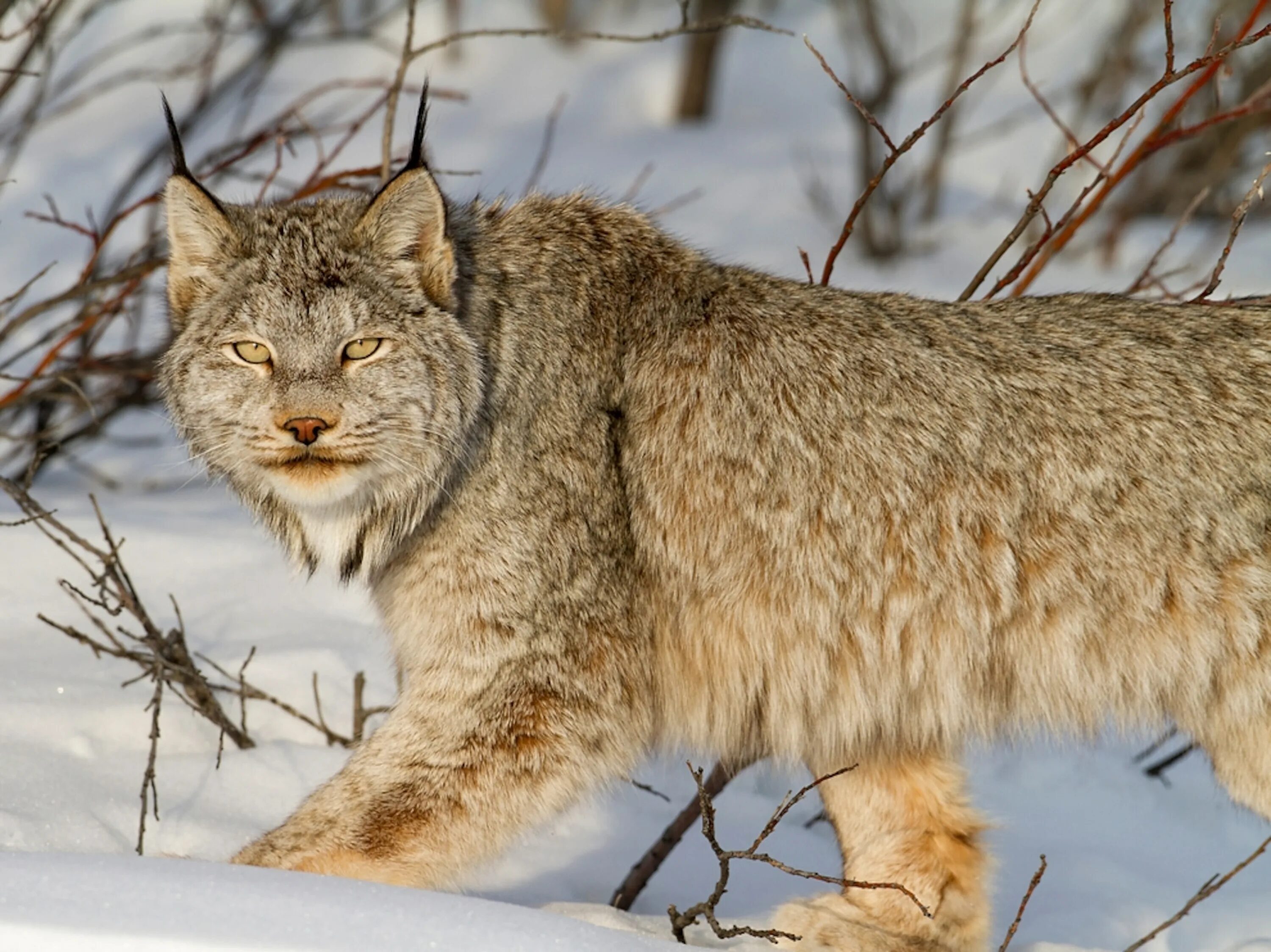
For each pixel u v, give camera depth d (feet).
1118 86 87.61
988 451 25.13
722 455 25.55
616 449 25.81
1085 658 25.38
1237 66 75.87
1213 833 34.32
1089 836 33.63
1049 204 87.76
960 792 27.63
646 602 25.84
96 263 40.91
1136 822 34.40
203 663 32.48
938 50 102.99
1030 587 25.16
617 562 25.45
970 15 86.74
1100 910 29.22
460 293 25.09
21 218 75.15
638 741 25.75
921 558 25.22
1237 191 84.43
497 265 25.89
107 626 32.89
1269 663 25.12
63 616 33.01
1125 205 78.33
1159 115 87.04
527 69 109.81
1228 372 25.58
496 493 24.90
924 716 25.99
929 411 25.38
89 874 19.51
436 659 25.12
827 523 25.32
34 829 25.18
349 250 24.22
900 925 26.84
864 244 81.87
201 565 36.58
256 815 27.48
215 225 24.57
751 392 25.72
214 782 28.12
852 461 25.34
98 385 45.06
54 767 27.35
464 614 24.95
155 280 50.39
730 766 27.50
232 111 87.81
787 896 28.86
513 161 92.68
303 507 25.48
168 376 25.16
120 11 107.55
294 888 19.75
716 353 26.00
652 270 26.86
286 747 29.68
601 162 93.35
